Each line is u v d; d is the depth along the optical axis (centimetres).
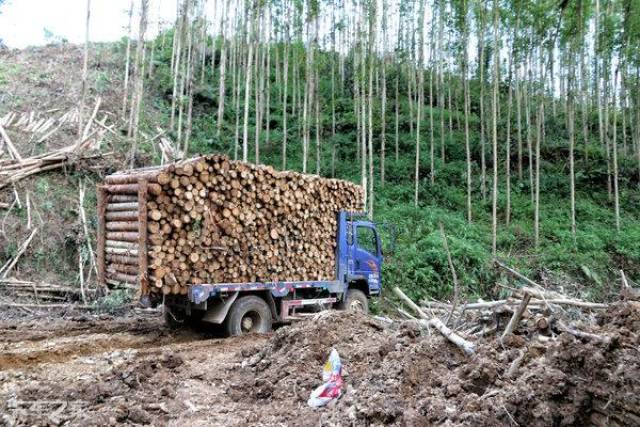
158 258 719
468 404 371
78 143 1423
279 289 877
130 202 782
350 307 1018
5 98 1739
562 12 1909
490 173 2212
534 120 2592
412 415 370
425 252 1484
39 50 2503
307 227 951
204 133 2036
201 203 771
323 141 2291
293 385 493
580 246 1664
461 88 2836
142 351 678
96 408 438
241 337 799
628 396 335
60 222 1220
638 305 427
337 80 2845
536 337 471
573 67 2209
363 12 2048
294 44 2242
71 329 806
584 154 2328
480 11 2047
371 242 1130
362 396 427
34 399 455
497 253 1591
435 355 473
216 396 492
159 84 2323
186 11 1934
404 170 2095
